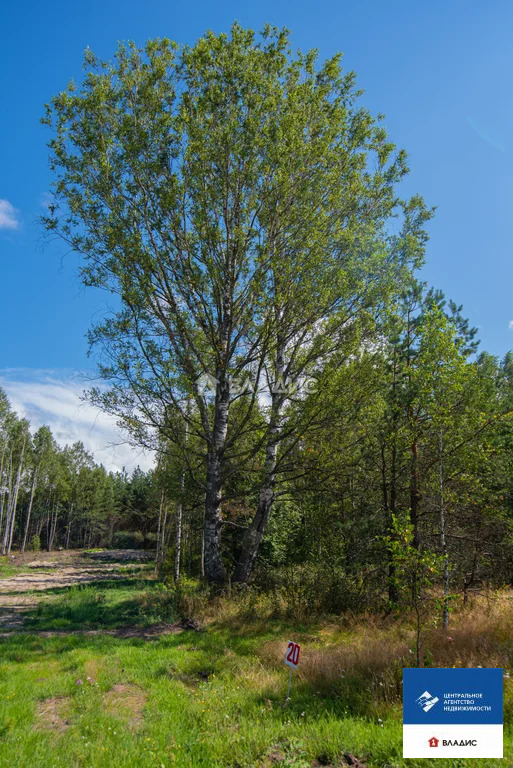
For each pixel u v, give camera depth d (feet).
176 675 26.32
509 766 14.17
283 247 47.73
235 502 68.18
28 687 23.35
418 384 39.52
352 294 47.34
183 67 47.62
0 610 50.19
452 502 41.88
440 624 34.14
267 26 47.16
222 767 15.51
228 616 41.86
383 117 51.93
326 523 53.42
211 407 58.08
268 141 44.37
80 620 43.80
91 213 45.98
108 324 45.52
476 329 52.39
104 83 47.37
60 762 15.57
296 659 21.63
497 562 49.19
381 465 50.37
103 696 22.71
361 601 45.44
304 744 16.58
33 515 228.22
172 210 46.44
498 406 45.44
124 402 46.06
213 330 49.11
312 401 45.80
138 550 206.08
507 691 19.30
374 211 52.34
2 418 154.51
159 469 68.59
